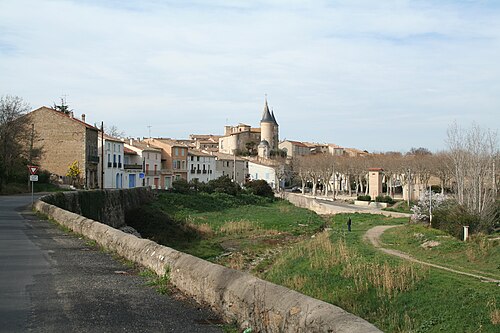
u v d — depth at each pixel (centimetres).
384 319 1762
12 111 5581
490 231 3919
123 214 4528
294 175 12550
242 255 3472
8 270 1197
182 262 1007
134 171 7988
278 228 4984
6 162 5159
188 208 5931
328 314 570
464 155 4497
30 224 2286
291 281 2358
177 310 845
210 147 14762
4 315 795
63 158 6244
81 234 1898
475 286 1997
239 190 7738
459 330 1584
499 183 4906
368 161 10156
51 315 798
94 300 905
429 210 4588
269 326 664
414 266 2380
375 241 3728
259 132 15438
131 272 1185
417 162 8744
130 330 728
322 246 3127
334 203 8062
